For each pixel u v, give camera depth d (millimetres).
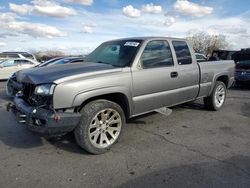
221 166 3836
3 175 3555
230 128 5570
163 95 5152
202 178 3498
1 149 4395
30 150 4355
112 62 4863
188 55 5855
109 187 3291
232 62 7340
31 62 16391
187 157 4125
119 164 3883
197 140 4852
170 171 3680
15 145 4555
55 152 4281
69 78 3861
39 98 3936
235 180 3459
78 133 4008
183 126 5645
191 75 5812
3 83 14055
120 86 4344
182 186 3307
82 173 3621
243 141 4828
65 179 3469
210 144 4668
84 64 4723
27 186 3303
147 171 3676
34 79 4035
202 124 5809
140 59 4758
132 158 4082
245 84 12211
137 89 4641
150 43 5016
